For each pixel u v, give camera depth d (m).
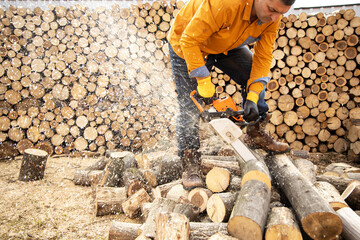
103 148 3.73
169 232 1.21
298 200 1.31
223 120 1.53
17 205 2.09
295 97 3.70
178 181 2.09
